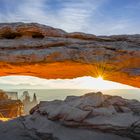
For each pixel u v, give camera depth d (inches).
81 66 514.0
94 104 565.0
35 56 484.1
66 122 536.4
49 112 574.2
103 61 493.0
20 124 581.0
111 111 548.7
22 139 518.9
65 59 487.5
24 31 502.0
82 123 526.3
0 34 500.7
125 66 504.4
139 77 507.2
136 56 488.1
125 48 493.7
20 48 494.9
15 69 531.5
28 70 545.3
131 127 502.3
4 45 490.3
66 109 551.5
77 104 565.6
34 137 527.8
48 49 492.1
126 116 533.3
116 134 508.4
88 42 507.2
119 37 518.0
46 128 537.6
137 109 571.8
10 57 482.9
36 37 513.3
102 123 511.5
